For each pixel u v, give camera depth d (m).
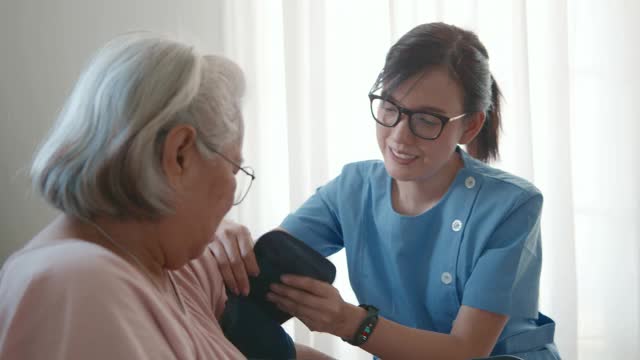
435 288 1.31
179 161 0.81
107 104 0.77
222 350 0.95
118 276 0.73
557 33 2.42
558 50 2.42
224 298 1.13
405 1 2.38
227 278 1.13
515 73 2.38
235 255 1.13
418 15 2.39
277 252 1.12
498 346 1.30
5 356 0.68
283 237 1.13
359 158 2.45
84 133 0.78
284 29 2.34
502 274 1.21
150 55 0.79
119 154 0.77
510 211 1.24
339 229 1.48
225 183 0.85
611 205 2.55
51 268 0.71
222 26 2.39
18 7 2.37
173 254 0.88
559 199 2.46
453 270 1.28
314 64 2.37
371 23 2.43
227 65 0.85
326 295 1.12
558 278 2.47
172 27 2.40
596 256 2.58
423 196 1.34
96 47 2.39
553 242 2.47
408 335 1.17
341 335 1.14
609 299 2.58
